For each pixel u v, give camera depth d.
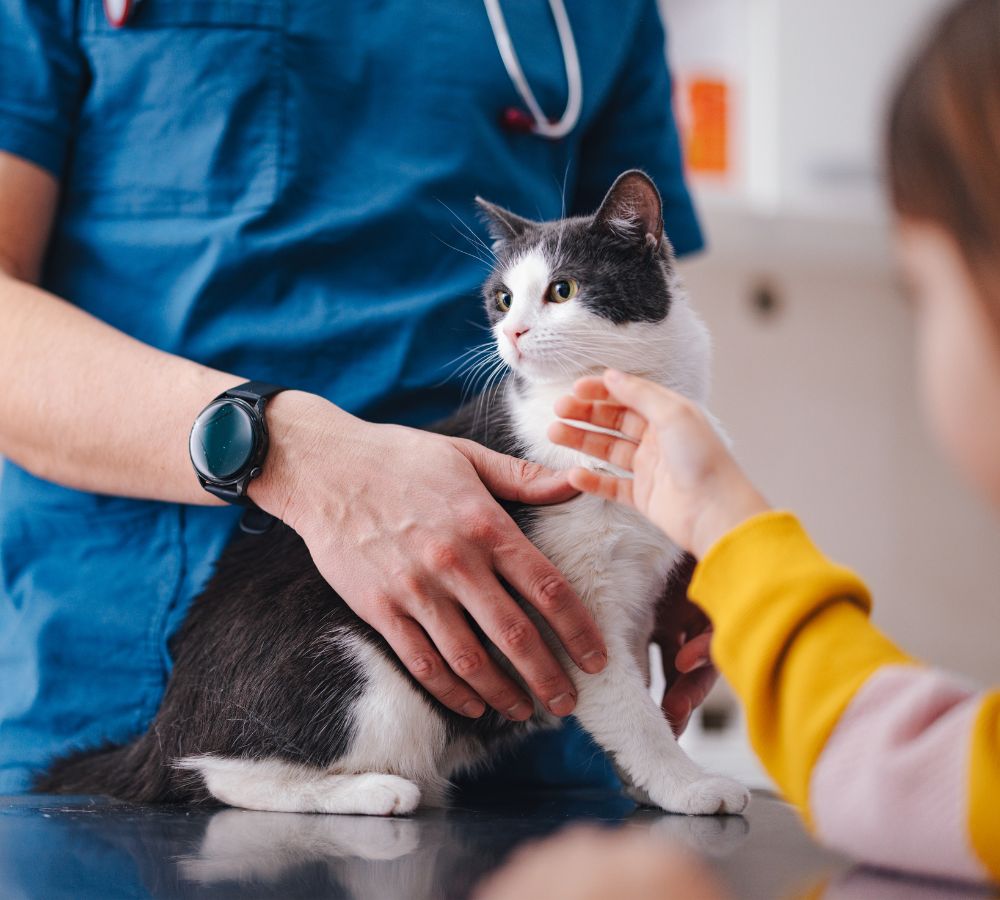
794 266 2.83
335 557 0.99
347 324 1.21
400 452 1.00
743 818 0.94
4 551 1.20
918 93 0.61
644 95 1.49
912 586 2.91
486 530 0.96
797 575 0.66
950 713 0.61
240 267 1.19
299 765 1.04
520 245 1.29
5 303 1.12
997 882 0.57
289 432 1.01
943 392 0.60
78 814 0.92
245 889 0.59
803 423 2.84
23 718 1.15
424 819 0.93
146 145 1.22
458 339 1.29
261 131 1.22
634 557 1.12
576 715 1.06
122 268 1.23
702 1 2.55
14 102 1.19
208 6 1.21
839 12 2.47
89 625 1.16
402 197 1.25
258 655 1.06
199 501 1.07
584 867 0.65
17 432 1.09
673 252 1.43
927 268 0.61
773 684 0.65
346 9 1.26
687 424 0.74
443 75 1.28
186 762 1.04
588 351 1.21
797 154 2.47
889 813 0.59
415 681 1.09
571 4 1.38
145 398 1.05
